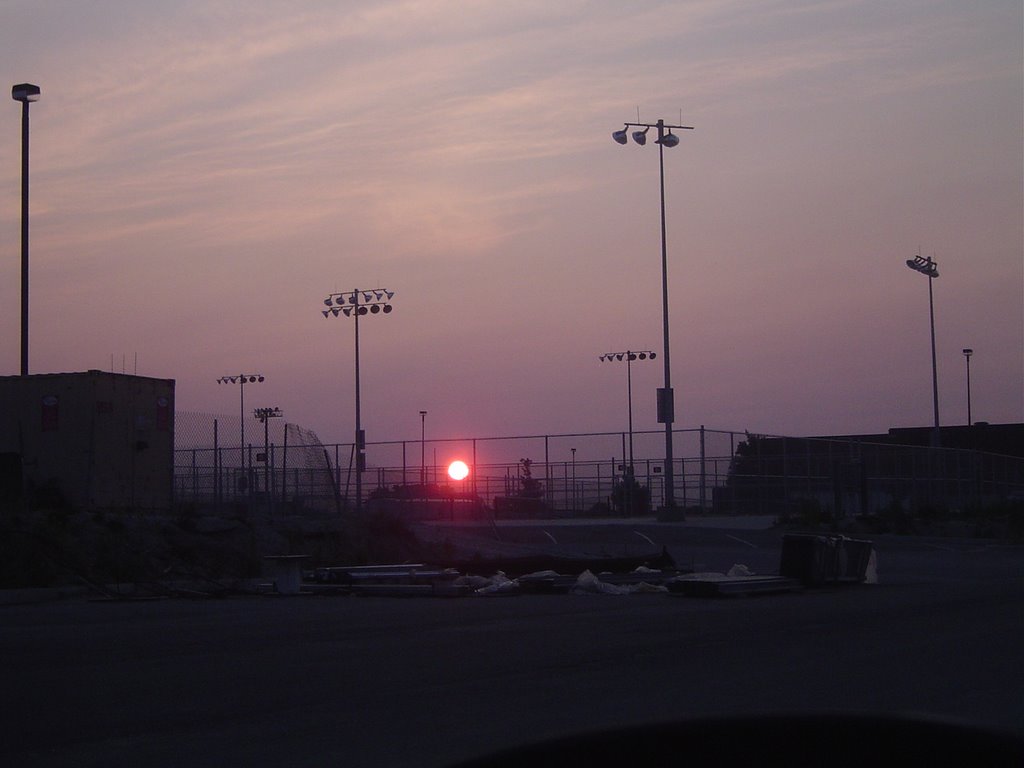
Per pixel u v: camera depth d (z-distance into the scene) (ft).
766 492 149.69
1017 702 28.94
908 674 33.55
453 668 35.37
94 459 88.63
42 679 33.65
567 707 28.73
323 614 53.06
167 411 96.27
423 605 58.34
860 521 129.80
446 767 11.77
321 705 29.53
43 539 69.21
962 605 55.31
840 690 30.81
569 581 68.54
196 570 74.74
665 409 130.41
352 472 156.87
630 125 131.54
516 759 11.72
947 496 184.75
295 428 150.61
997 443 265.75
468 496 154.20
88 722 27.61
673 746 11.60
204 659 37.52
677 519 130.82
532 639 42.32
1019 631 44.14
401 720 27.48
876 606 55.16
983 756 10.78
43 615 53.06
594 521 136.56
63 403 89.61
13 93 97.19
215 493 109.70
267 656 38.17
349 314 165.17
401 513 125.80
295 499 113.29
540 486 158.81
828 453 159.33
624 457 155.53
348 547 90.63
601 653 38.42
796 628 45.55
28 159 98.12
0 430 90.84
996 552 105.29
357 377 159.43
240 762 23.56
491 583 68.90
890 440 270.87
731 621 48.37
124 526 76.69
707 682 32.27
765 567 88.07
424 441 163.43
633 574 72.84
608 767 11.41
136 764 23.49
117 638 43.29
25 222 97.81
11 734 26.35
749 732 11.50
